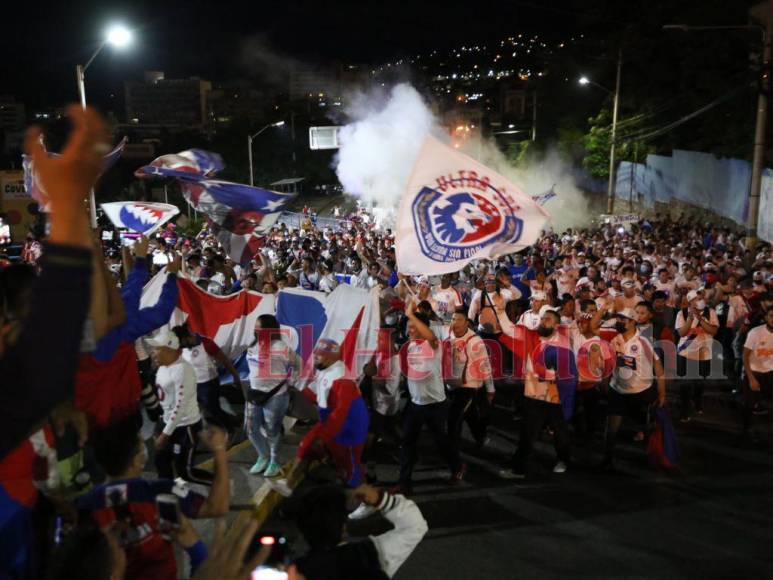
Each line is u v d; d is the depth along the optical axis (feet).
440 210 19.69
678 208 111.75
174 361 19.98
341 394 19.56
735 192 89.10
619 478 25.36
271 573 7.75
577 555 19.60
